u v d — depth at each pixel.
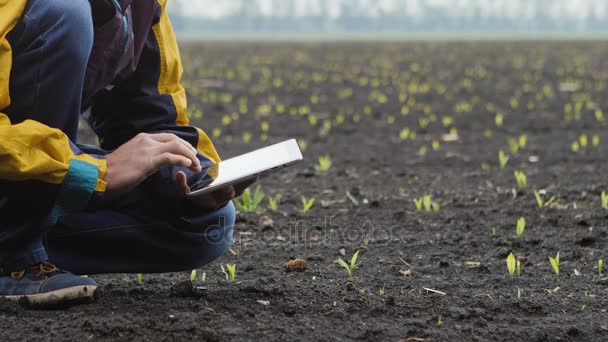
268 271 3.62
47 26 2.59
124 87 2.98
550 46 31.25
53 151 2.55
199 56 23.97
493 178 6.13
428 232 4.45
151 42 2.96
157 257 3.02
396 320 2.92
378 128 9.22
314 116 10.26
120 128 3.04
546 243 4.17
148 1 2.87
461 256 3.96
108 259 3.01
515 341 2.72
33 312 2.82
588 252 4.01
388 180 6.11
